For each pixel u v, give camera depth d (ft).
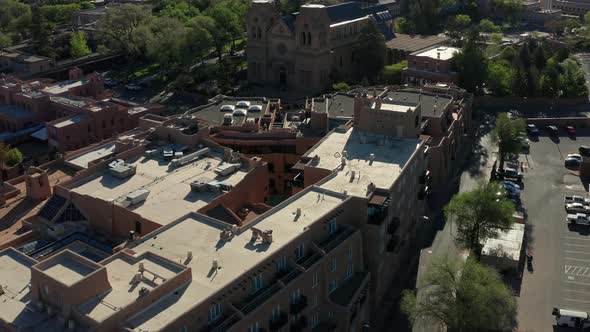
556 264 433.89
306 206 351.87
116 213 375.04
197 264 294.25
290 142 515.09
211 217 363.97
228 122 537.65
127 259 291.17
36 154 595.88
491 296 342.23
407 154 428.56
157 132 480.23
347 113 552.00
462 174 572.51
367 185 380.17
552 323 374.02
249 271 287.28
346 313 330.13
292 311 307.37
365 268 372.58
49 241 376.48
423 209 487.61
